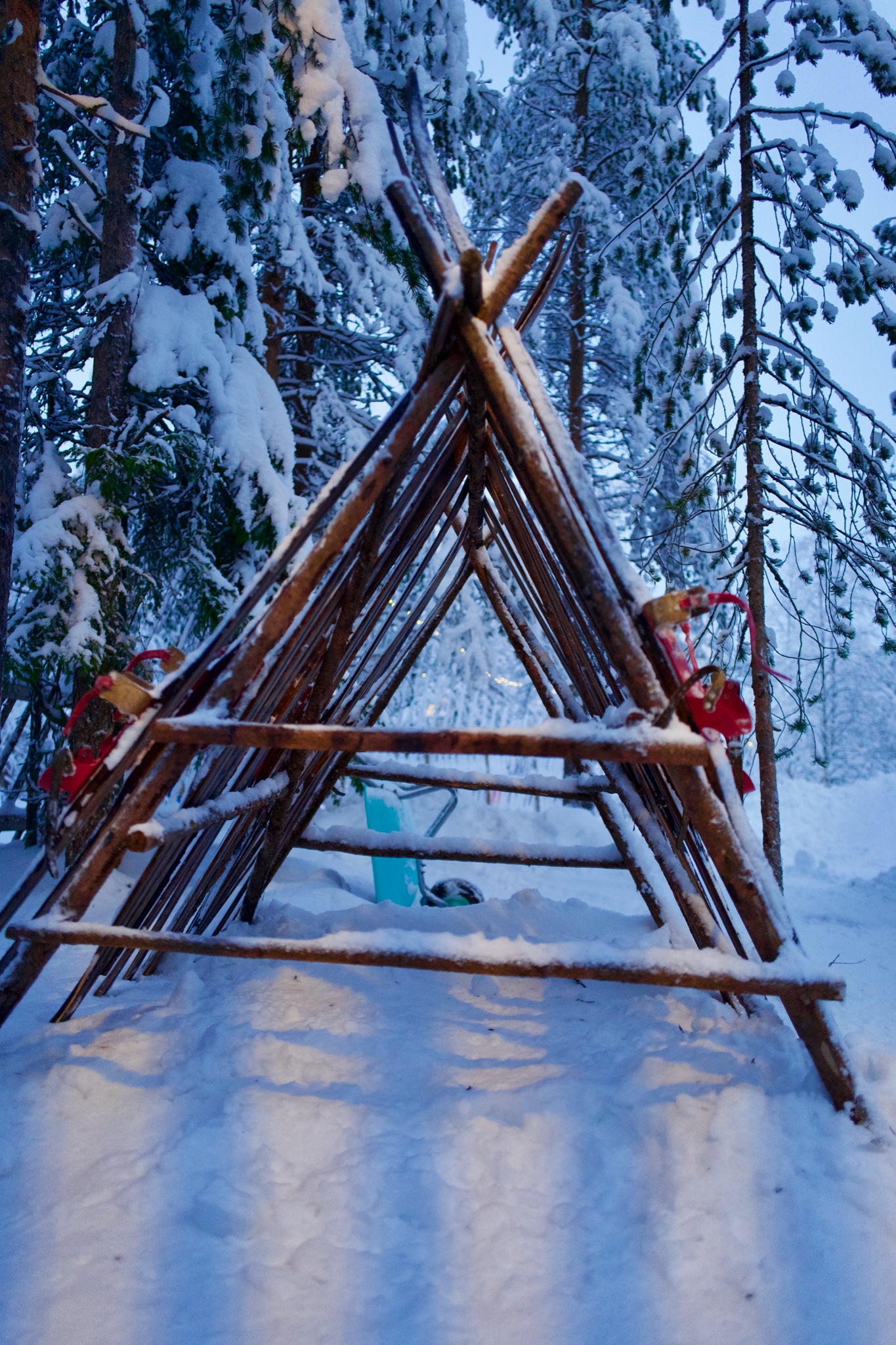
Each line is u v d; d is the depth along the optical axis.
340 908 4.67
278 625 2.19
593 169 9.82
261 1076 2.13
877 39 5.10
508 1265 1.53
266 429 5.88
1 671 4.24
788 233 5.61
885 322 5.09
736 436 5.55
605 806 3.56
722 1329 1.42
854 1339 1.40
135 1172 1.74
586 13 9.64
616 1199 1.70
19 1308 1.39
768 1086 2.10
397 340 7.95
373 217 5.80
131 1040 2.29
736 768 2.40
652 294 10.49
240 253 5.98
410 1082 2.13
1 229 4.13
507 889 7.09
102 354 5.32
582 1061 2.25
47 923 2.21
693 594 2.12
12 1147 1.83
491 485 3.12
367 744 2.10
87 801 2.20
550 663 3.83
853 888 7.03
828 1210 1.68
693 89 8.62
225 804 2.58
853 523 5.60
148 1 5.70
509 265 2.20
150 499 5.79
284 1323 1.39
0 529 4.10
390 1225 1.61
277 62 5.57
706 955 2.03
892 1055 2.32
